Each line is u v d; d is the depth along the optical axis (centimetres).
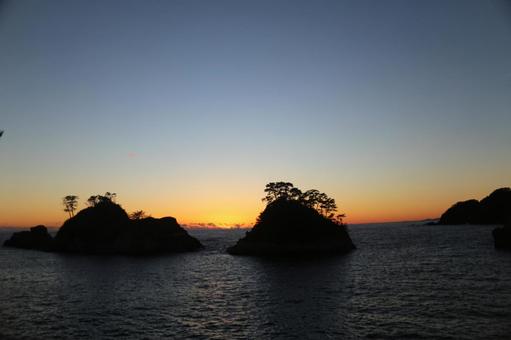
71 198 14038
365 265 6831
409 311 3212
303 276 5694
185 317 3241
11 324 3052
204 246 13662
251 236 10869
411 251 9306
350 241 11106
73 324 3039
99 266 7662
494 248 8725
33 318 3228
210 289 4700
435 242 11838
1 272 6631
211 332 2797
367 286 4519
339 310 3338
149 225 11925
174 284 5144
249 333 2761
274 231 10469
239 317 3216
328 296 4003
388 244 12288
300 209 10875
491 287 4094
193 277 5875
